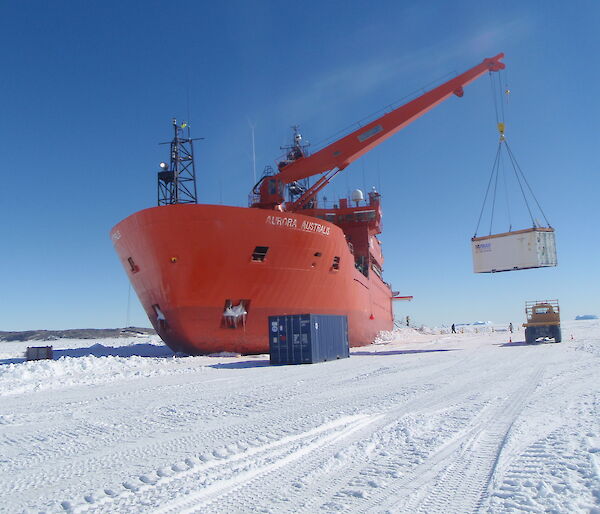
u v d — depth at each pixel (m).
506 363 17.80
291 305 27.77
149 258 25.06
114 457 6.26
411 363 19.55
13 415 9.84
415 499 4.39
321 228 28.03
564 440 6.16
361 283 38.06
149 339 90.44
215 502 4.48
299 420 8.16
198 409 9.73
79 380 16.55
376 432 7.07
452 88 30.33
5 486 5.20
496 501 4.24
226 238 24.42
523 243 28.19
